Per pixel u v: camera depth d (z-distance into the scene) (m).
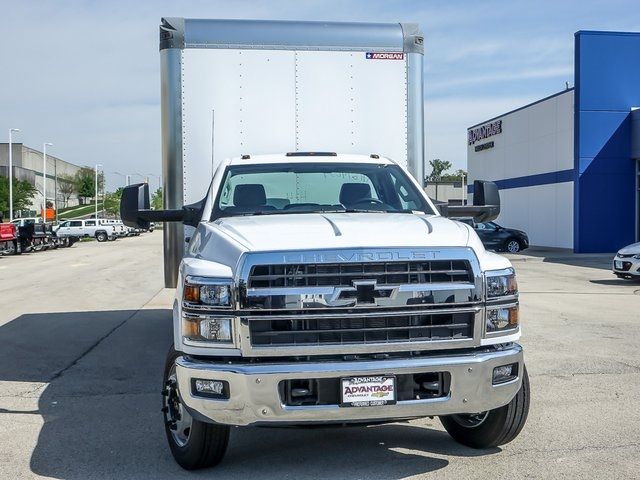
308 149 7.09
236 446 5.30
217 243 4.52
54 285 18.19
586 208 28.36
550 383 6.98
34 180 115.50
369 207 5.77
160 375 7.71
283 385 4.06
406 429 5.67
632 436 5.35
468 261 4.28
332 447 5.25
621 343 9.06
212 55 7.00
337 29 7.16
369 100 7.17
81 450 5.23
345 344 4.10
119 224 62.38
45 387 7.18
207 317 4.17
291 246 4.21
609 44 27.95
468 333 4.26
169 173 6.98
